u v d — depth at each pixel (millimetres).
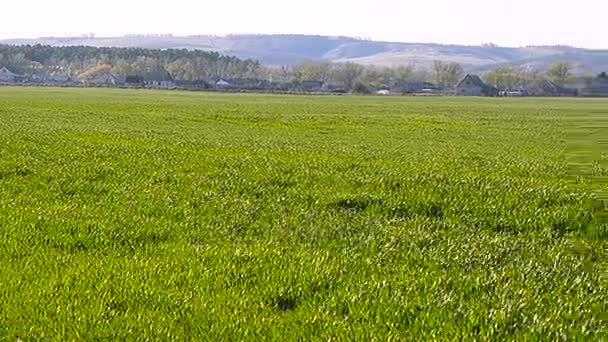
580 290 9000
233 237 11523
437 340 7023
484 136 43750
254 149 28656
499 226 13438
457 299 8375
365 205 15023
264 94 144875
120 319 7535
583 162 27172
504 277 9500
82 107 68000
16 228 11492
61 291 8352
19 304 7871
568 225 13516
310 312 7879
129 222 12227
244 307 8000
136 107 71125
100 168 19391
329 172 20297
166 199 14820
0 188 15688
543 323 7594
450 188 17141
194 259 9922
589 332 7414
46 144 26938
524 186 18125
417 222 13430
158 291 8438
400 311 7891
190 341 7012
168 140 32188
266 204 14656
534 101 132000
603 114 77375
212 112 64375
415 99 133125
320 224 12727
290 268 9547
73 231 11438
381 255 10539
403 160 25703
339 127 48969
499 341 7121
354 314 7812
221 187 16812
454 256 10648
